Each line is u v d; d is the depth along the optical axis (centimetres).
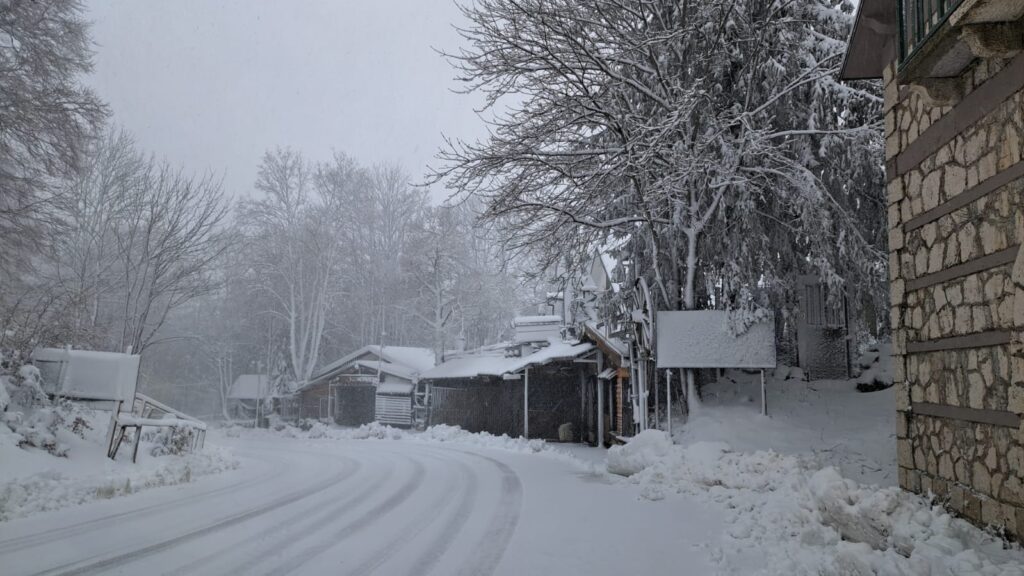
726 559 652
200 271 2734
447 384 3547
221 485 1306
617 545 743
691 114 1623
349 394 4250
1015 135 575
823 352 1814
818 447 1320
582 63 1708
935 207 718
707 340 1579
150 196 2628
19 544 749
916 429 762
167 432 1559
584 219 1769
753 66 1667
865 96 1620
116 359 1556
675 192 1666
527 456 2019
